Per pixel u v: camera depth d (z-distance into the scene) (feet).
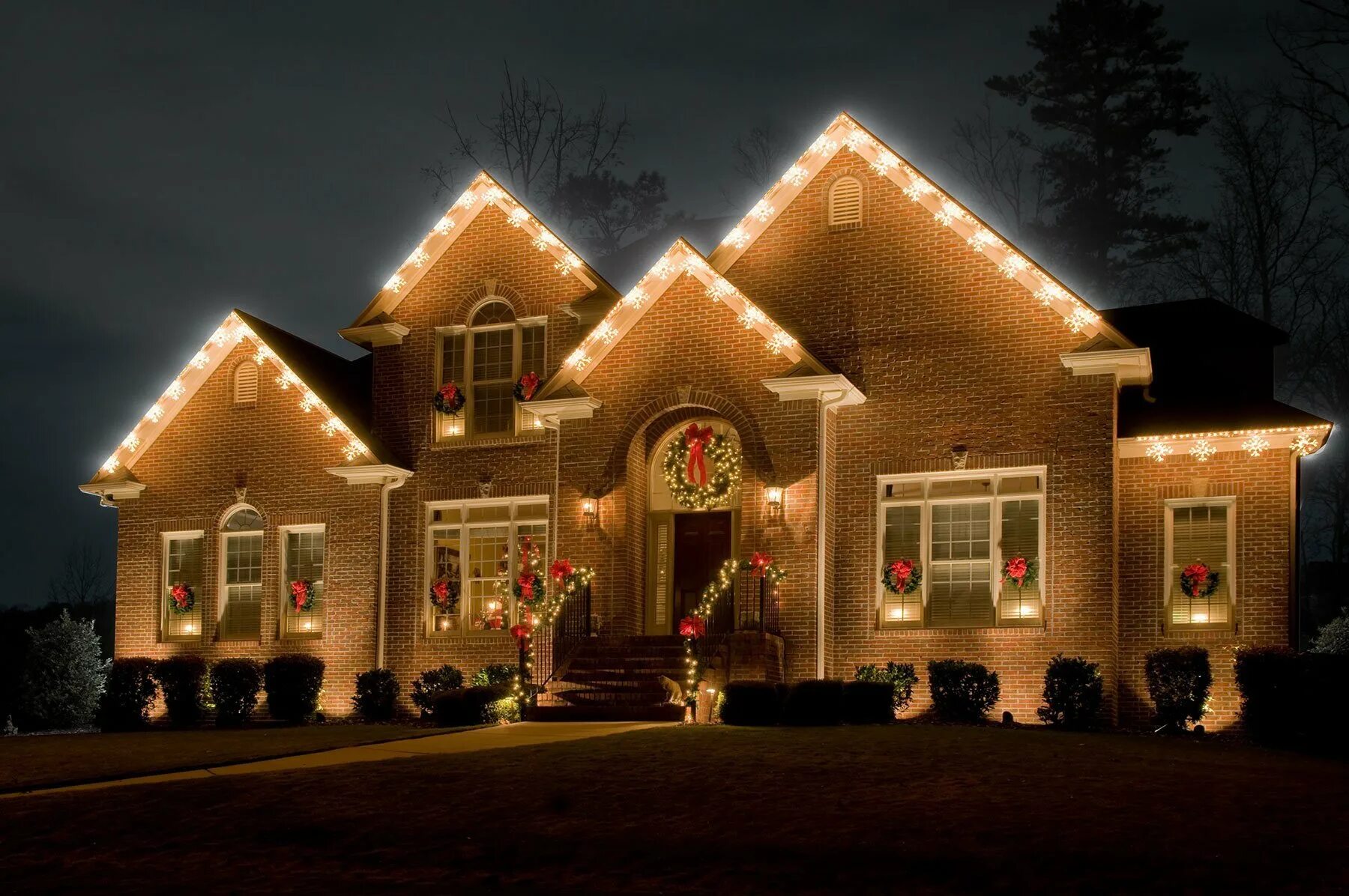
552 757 58.44
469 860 44.70
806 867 42.68
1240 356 91.35
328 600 95.55
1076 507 80.94
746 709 70.79
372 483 95.66
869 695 72.69
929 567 84.38
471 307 97.45
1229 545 81.51
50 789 55.77
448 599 93.71
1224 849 42.98
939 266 85.81
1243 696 74.33
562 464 88.38
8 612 123.54
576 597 85.61
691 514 88.79
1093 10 176.76
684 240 86.38
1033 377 82.89
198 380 101.35
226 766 60.80
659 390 86.79
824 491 83.20
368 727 80.07
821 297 88.02
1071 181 175.94
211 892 41.93
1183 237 168.14
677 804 49.60
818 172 89.40
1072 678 77.10
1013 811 47.50
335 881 42.98
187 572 100.58
